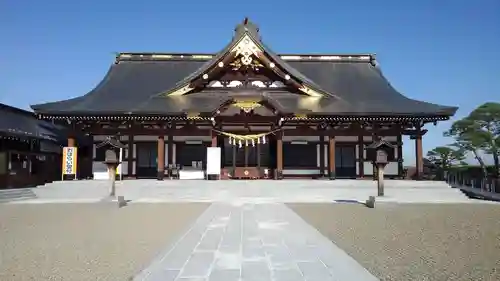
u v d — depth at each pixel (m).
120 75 30.77
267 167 25.55
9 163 24.52
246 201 18.80
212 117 23.30
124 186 21.48
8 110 27.02
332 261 7.26
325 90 27.91
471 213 14.67
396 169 25.83
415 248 8.53
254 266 6.91
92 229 11.09
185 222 12.37
